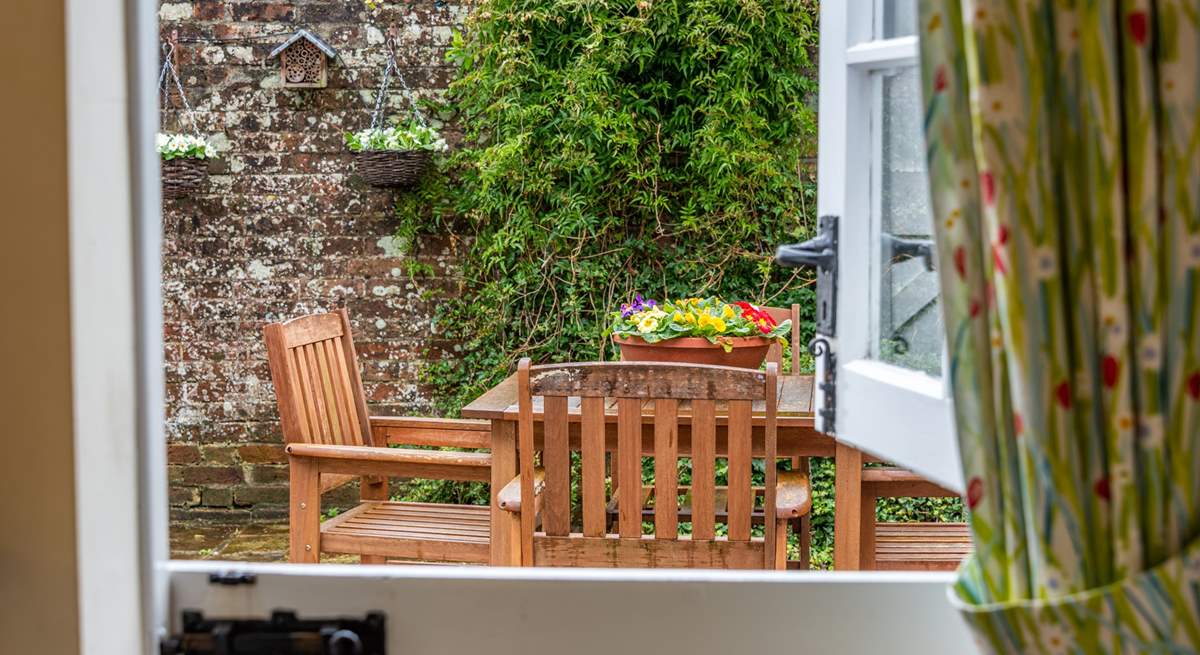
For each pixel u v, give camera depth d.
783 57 4.06
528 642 1.05
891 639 1.03
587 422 2.17
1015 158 0.76
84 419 0.93
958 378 0.82
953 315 0.82
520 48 4.02
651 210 4.19
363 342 4.31
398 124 4.25
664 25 3.97
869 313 1.19
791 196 4.10
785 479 2.61
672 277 4.21
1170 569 0.76
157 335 1.04
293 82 4.20
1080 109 0.77
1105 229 0.76
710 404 2.12
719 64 4.04
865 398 1.15
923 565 2.27
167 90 4.24
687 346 2.63
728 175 4.04
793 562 2.71
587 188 4.14
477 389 4.26
